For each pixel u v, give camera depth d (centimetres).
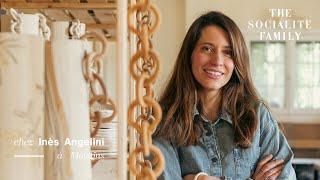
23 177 63
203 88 144
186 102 142
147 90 67
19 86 62
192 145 140
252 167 145
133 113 66
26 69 63
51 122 67
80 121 68
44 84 66
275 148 148
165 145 138
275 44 586
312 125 582
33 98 63
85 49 70
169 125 140
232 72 146
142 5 67
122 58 61
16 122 62
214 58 141
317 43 584
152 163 69
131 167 66
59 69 67
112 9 120
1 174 62
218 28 143
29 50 63
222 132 143
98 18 131
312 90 589
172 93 146
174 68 149
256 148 145
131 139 75
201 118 143
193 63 143
